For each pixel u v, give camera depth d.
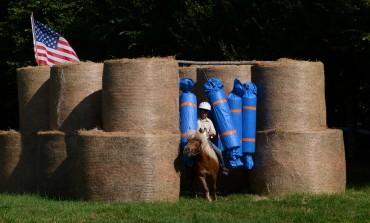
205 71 19.42
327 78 27.00
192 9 28.42
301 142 17.41
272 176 17.61
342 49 23.94
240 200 16.75
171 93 17.02
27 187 20.02
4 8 37.97
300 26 25.36
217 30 27.78
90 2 35.03
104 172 16.38
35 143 19.95
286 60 18.05
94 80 18.62
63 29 34.91
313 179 17.36
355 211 14.98
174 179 16.70
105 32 33.53
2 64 37.59
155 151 16.28
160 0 32.28
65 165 18.41
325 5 24.33
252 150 17.95
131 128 16.62
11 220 13.74
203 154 16.97
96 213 14.55
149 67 16.69
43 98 20.30
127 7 32.91
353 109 29.31
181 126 17.70
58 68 18.73
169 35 31.62
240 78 19.16
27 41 35.81
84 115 18.50
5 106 38.84
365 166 26.73
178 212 14.67
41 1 35.19
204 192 17.17
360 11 23.61
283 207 15.46
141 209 14.76
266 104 17.91
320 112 17.98
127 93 16.66
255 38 26.75
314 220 14.08
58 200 17.38
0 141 20.52
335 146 17.75
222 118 17.77
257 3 26.80
